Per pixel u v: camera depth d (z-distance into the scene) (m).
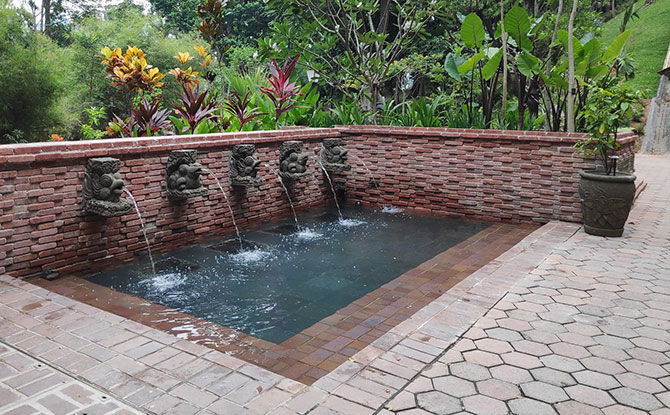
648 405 2.45
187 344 3.05
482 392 2.57
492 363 2.87
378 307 3.95
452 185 7.58
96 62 19.44
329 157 8.08
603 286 4.14
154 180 5.55
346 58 11.24
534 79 7.87
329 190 8.50
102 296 4.14
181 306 3.96
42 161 4.52
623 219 5.72
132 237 5.36
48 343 3.04
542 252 5.16
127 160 5.25
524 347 3.07
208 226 6.29
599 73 7.18
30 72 16.33
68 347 2.99
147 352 2.94
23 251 4.46
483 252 5.52
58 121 17.52
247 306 3.96
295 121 9.38
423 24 10.40
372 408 2.40
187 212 5.98
